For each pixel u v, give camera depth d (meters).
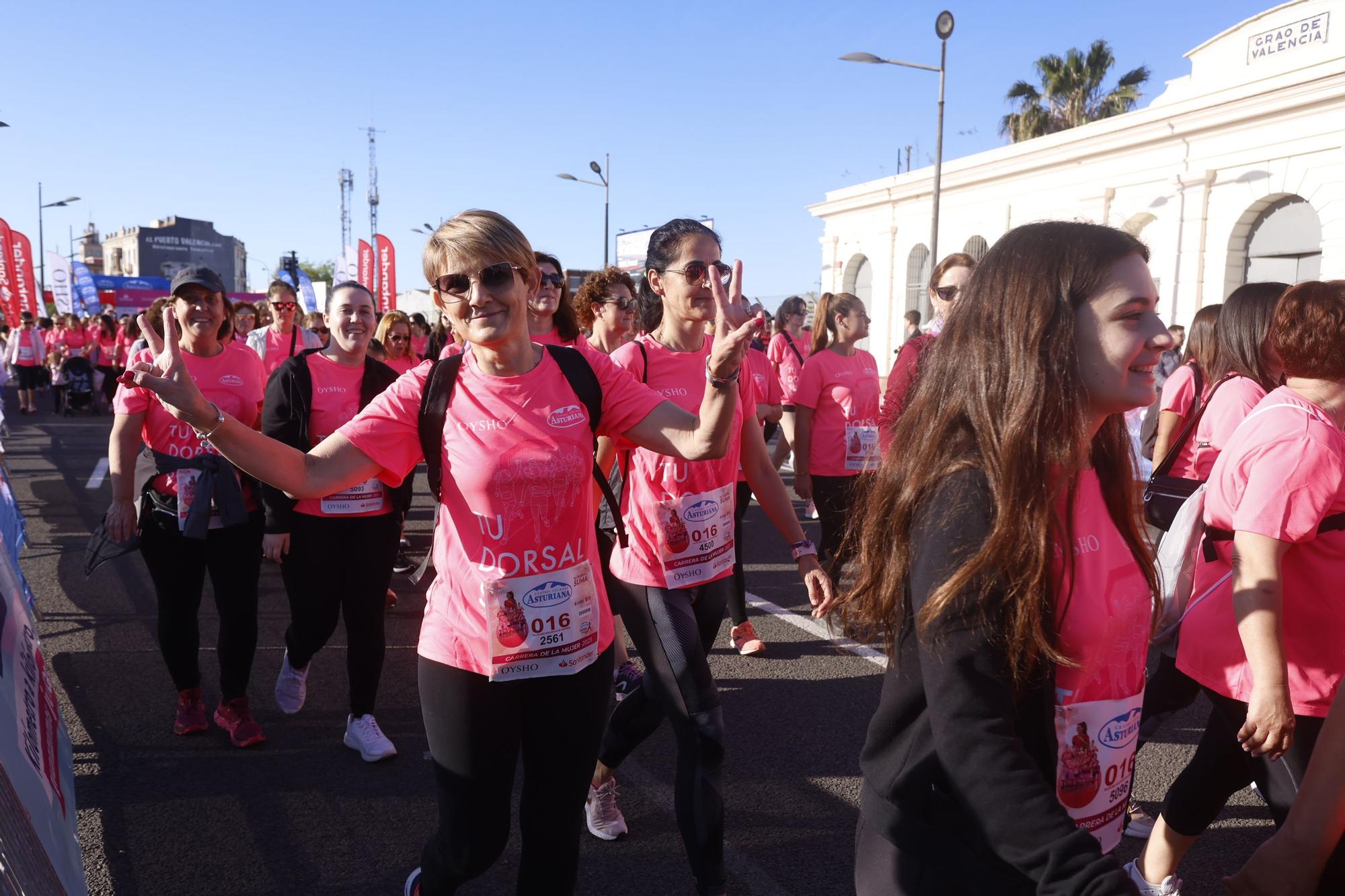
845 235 24.36
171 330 1.78
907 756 1.36
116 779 3.35
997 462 1.26
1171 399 3.89
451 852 2.05
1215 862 2.92
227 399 3.58
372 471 2.06
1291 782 2.15
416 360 7.87
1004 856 1.17
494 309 1.94
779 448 6.53
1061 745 1.34
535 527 1.99
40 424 14.80
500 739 2.02
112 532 3.46
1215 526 2.32
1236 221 14.86
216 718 3.68
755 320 1.87
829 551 5.08
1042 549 1.22
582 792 2.09
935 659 1.23
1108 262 1.30
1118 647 1.36
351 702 3.57
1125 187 16.64
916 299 22.30
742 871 2.83
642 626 2.70
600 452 2.87
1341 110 13.28
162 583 3.56
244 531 3.54
